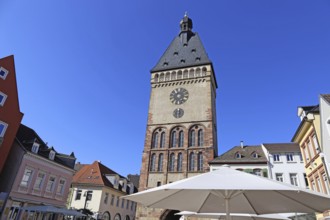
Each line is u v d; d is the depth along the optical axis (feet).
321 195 17.67
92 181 172.35
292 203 22.44
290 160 120.47
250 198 24.13
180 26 218.59
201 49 185.88
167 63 183.93
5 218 93.15
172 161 141.18
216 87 191.72
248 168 121.80
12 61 108.58
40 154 113.70
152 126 156.46
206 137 141.38
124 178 205.77
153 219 126.72
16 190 99.60
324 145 70.44
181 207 27.04
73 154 139.23
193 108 153.89
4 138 98.73
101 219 161.07
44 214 113.80
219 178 18.61
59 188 125.39
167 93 166.20
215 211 29.76
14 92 106.73
